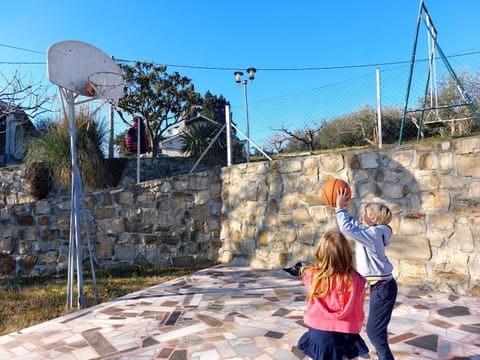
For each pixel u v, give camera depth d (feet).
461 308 13.44
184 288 17.79
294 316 13.10
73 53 16.70
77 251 15.69
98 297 16.19
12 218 24.77
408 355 9.69
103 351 10.78
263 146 32.53
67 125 30.19
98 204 25.17
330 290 6.95
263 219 21.93
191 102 80.28
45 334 12.45
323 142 47.98
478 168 15.05
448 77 37.04
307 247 20.10
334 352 6.79
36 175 30.91
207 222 24.02
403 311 13.24
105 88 17.76
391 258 17.15
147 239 24.54
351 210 18.56
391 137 36.60
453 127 35.06
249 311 13.83
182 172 35.68
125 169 33.58
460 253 15.35
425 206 16.37
